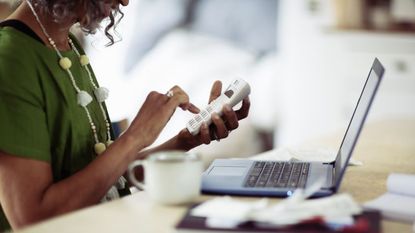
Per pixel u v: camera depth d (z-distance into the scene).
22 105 1.19
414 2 3.58
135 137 1.24
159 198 1.03
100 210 1.01
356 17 3.71
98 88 1.46
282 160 1.48
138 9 4.05
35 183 1.17
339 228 0.84
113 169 1.21
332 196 1.04
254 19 3.85
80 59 1.46
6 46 1.23
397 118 2.63
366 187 1.21
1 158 1.17
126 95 4.11
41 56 1.27
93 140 1.38
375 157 1.59
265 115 3.90
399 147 1.77
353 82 3.77
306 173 1.24
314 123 3.87
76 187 1.17
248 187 1.11
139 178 1.47
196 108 1.36
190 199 1.04
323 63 3.81
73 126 1.29
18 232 0.90
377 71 1.17
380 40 3.68
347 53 3.76
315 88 3.84
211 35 3.92
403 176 1.12
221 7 3.89
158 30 4.02
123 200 1.07
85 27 1.31
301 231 0.84
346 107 3.80
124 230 0.90
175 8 3.97
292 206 0.89
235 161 1.42
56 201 1.16
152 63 4.05
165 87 4.03
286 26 3.82
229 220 0.87
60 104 1.28
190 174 1.03
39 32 1.32
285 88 3.87
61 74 1.30
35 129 1.19
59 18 1.27
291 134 3.90
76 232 0.89
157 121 1.27
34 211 1.15
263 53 3.87
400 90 3.69
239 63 3.89
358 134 1.05
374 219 0.90
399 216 0.96
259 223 0.87
